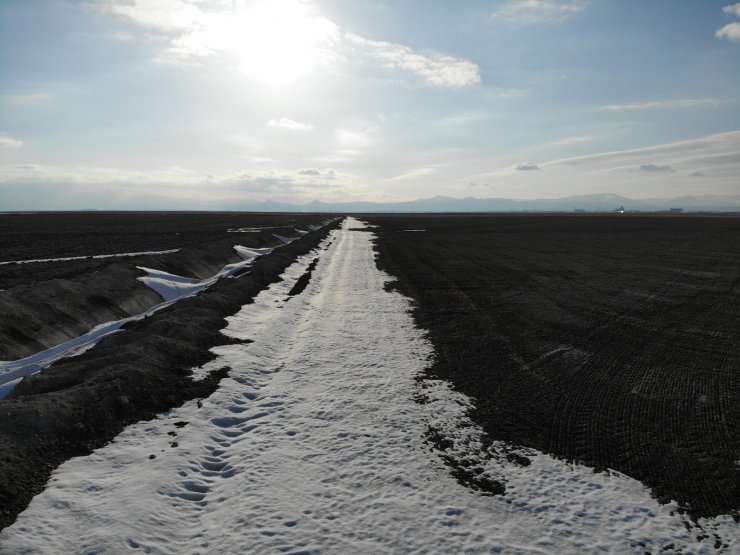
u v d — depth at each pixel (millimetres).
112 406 8820
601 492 6898
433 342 14375
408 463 7695
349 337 14945
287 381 11305
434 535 5984
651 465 7602
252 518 6301
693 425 8914
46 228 64250
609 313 17875
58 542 5590
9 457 6875
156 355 11219
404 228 82562
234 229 62344
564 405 9852
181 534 6016
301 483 7137
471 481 7199
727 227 79500
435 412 9570
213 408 9664
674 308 18562
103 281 18906
